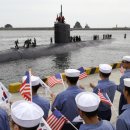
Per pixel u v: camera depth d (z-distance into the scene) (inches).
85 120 135.0
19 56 1253.1
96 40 2620.6
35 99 181.5
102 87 211.2
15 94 402.3
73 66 1163.3
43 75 912.3
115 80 526.0
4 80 807.7
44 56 1409.9
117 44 2640.3
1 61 1131.9
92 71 584.4
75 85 188.4
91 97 135.1
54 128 176.2
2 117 144.5
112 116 320.2
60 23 1658.5
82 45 2009.1
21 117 105.0
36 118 105.9
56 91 420.5
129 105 145.2
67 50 1647.4
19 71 967.6
